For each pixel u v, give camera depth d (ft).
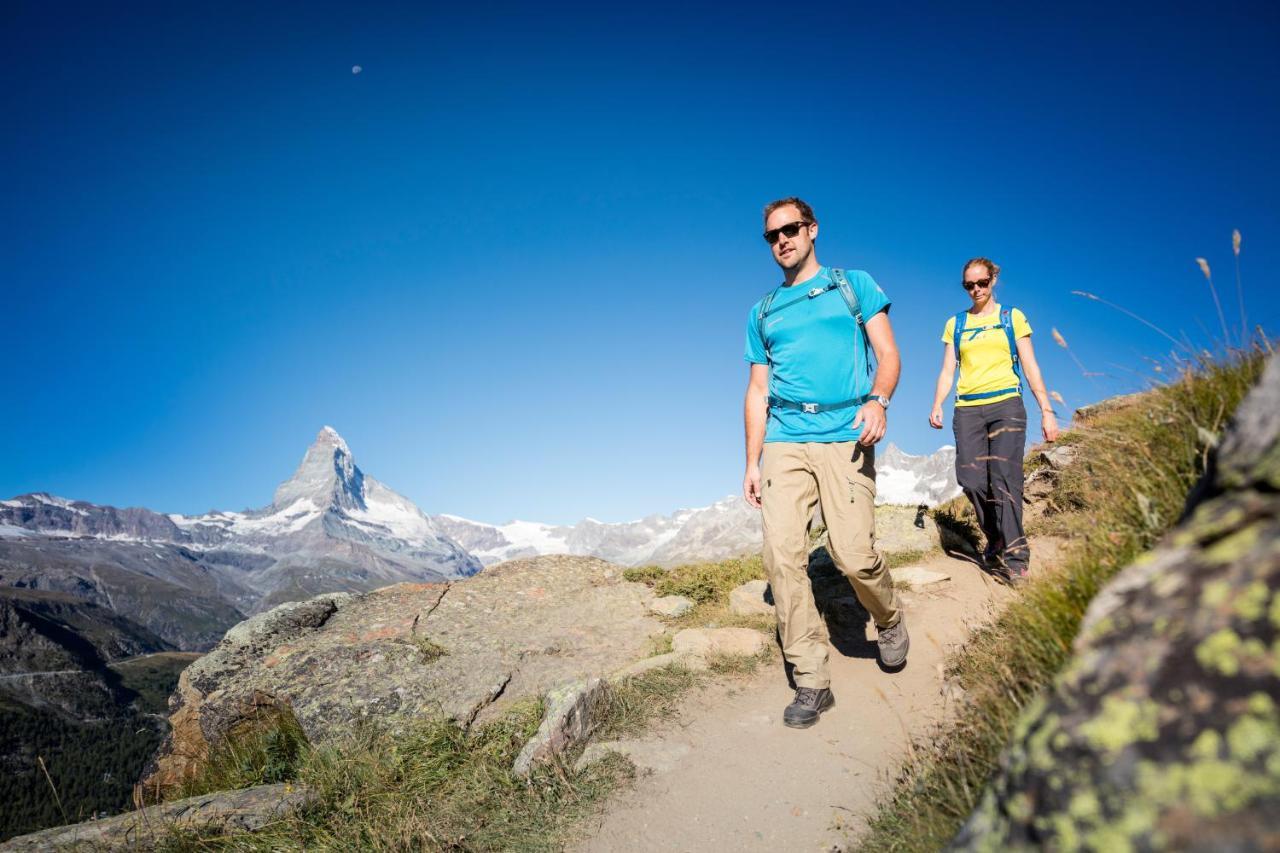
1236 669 4.37
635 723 17.34
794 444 16.42
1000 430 22.29
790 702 17.84
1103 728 4.75
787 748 15.14
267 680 23.61
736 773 14.44
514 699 21.81
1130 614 5.20
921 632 20.63
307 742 20.86
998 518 22.67
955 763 10.93
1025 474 31.71
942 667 13.94
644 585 31.91
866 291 16.34
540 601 30.19
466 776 15.93
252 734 22.61
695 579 31.17
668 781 14.53
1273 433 5.19
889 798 11.91
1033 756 5.09
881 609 16.84
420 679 22.81
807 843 11.68
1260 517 4.89
